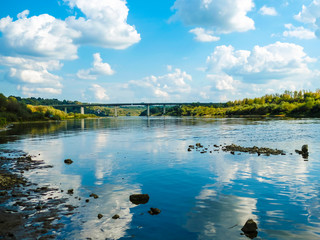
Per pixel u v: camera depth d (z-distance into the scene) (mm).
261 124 98438
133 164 25797
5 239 10211
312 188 17016
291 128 74750
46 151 35781
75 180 19516
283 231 10930
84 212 13047
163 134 63344
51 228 11203
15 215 12633
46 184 18375
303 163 25234
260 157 28703
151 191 16656
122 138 54375
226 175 20734
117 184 18375
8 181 18750
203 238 10328
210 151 33125
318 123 97812
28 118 176375
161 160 27812
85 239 10234
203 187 17453
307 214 12727
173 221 12000
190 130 76000
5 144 44812
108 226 11438
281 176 20234
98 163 26484
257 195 15656
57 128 97250
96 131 78875
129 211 13227
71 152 34594
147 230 11055
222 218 12328
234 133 62219
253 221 11109
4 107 163750
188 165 24906
